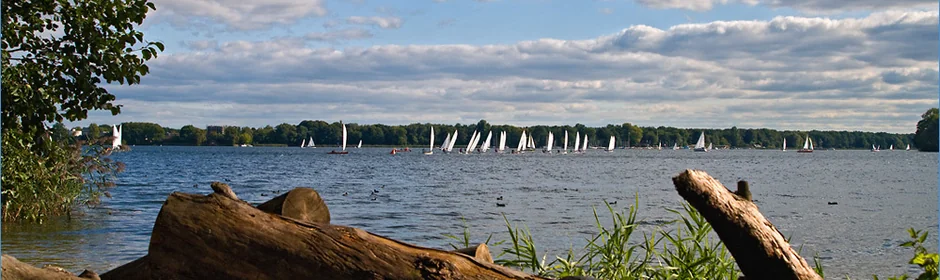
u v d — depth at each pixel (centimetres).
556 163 8862
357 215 2350
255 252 385
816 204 2986
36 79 760
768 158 13200
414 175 5462
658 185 4266
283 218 396
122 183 3778
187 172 5531
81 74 754
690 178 366
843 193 3741
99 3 757
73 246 1327
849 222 2228
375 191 3491
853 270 1289
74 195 1642
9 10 741
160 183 3888
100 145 1714
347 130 17612
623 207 2648
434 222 2127
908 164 9950
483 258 452
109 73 756
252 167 6825
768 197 3409
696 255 652
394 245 387
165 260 394
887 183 4831
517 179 4928
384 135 17650
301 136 17588
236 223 389
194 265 391
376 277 374
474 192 3528
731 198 373
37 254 1228
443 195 3300
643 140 19800
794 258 377
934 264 409
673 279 566
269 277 384
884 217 2403
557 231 1817
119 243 1390
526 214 2364
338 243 383
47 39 766
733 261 561
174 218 391
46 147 822
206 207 392
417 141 17688
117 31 774
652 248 583
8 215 1441
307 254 381
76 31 753
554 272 604
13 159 892
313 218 451
